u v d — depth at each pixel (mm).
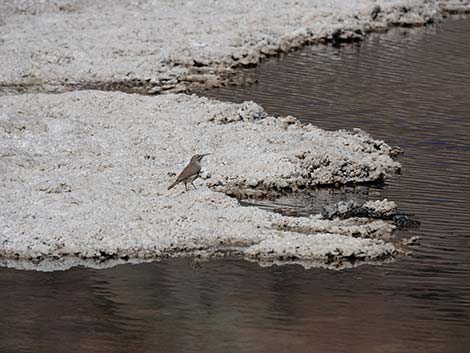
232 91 26703
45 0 36188
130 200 18297
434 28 35375
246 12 35750
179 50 30172
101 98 24547
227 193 19266
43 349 13555
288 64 29797
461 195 19359
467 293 15289
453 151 21969
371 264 16328
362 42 32906
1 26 32969
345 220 17891
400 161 21359
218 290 15375
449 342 13773
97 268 16141
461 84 27594
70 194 18531
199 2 37094
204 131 22094
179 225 17344
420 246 16953
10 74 27797
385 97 26172
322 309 14750
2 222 17156
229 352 13469
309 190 19719
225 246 16812
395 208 18391
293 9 35875
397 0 37688
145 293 15281
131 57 29703
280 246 16531
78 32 32344
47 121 22453
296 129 22703
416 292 15312
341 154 20562
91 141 21359
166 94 25984
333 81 27797
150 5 36688
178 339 13844
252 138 21578
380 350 13500
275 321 14359
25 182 19078
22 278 15758
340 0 37531
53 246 16562
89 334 13992
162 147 21203
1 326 14203
